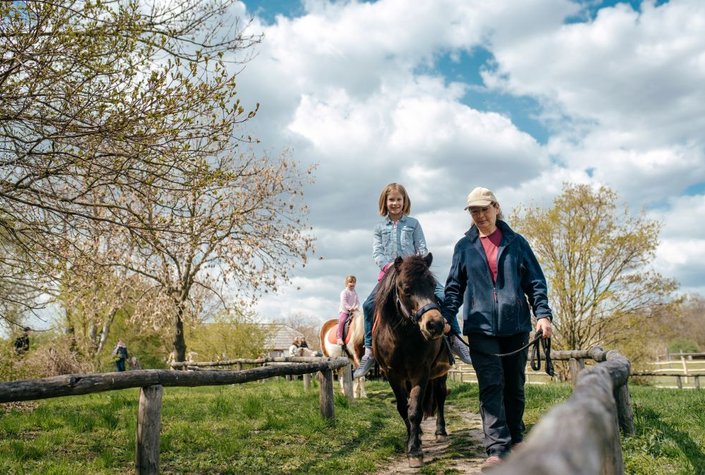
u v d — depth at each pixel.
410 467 5.59
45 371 14.48
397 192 6.54
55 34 6.32
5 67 6.71
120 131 6.80
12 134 7.36
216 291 19.30
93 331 26.34
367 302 6.82
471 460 5.76
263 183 20.09
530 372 23.56
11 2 6.07
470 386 13.27
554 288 24.41
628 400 5.52
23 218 8.22
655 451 4.78
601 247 23.94
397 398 6.00
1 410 8.94
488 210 4.82
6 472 4.89
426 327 4.96
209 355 33.50
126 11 6.72
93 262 8.77
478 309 4.74
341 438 6.73
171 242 8.55
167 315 19.31
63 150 7.36
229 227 8.60
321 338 14.33
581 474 0.73
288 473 5.27
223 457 5.70
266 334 34.53
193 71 7.06
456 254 5.05
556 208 24.33
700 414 6.49
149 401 4.68
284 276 19.67
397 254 6.48
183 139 7.24
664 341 24.42
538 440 0.82
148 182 7.32
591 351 7.20
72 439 6.41
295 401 9.80
